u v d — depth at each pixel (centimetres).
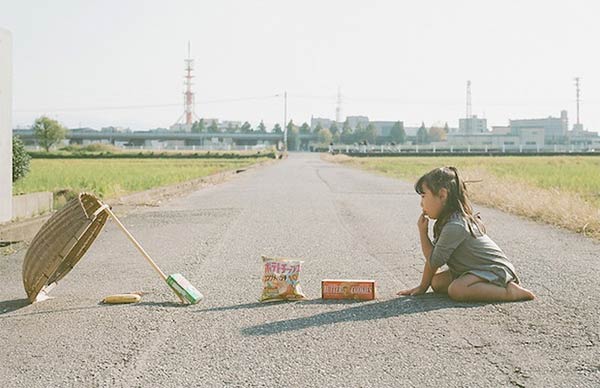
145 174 3119
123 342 469
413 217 1308
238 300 597
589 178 2569
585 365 405
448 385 375
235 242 972
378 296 602
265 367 410
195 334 486
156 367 414
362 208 1498
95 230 647
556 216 1218
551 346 443
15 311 573
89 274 739
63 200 1655
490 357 422
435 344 450
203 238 1019
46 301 610
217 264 790
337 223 1207
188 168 4075
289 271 591
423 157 7725
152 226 1188
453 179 586
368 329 488
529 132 15100
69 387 383
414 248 909
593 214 1133
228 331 492
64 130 11412
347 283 588
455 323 500
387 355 429
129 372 406
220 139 16050
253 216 1332
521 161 5550
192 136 15425
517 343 450
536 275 700
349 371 400
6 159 1159
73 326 515
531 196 1438
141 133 15312
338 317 524
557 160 5884
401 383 379
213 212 1427
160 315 544
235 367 411
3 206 1150
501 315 521
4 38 1144
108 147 11006
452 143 14112
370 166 4712
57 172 3170
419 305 559
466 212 586
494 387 371
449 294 575
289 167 4838
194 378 394
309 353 436
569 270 730
